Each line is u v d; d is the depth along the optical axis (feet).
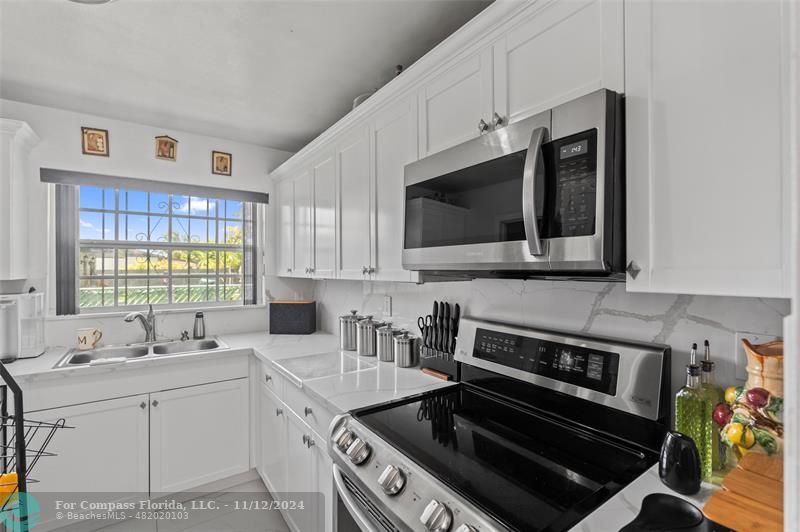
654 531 2.45
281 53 5.90
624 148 2.91
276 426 7.06
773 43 2.22
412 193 4.82
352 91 7.11
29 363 6.88
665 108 2.68
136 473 7.13
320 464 5.20
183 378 7.60
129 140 8.57
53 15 4.98
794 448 0.63
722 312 3.29
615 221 2.90
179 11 4.92
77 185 8.19
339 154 7.13
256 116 8.29
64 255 8.21
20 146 7.04
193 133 9.31
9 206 6.73
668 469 2.94
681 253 2.59
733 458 2.94
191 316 9.46
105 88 6.98
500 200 3.65
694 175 2.53
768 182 2.23
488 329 5.18
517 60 3.82
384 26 5.28
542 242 3.21
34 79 6.64
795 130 0.64
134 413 7.12
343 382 5.70
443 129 4.71
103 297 8.77
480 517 2.67
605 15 3.06
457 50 4.44
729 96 2.38
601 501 2.83
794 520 0.62
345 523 4.28
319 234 7.93
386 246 5.77
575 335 4.26
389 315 7.72
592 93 2.91
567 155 3.07
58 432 6.48
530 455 3.55
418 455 3.54
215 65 6.22
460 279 5.25
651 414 3.51
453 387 5.40
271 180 10.43
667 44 2.68
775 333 3.01
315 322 10.13
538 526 2.56
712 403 3.10
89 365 6.75
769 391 2.75
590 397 3.94
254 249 10.52
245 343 8.77
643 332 3.82
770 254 2.22
